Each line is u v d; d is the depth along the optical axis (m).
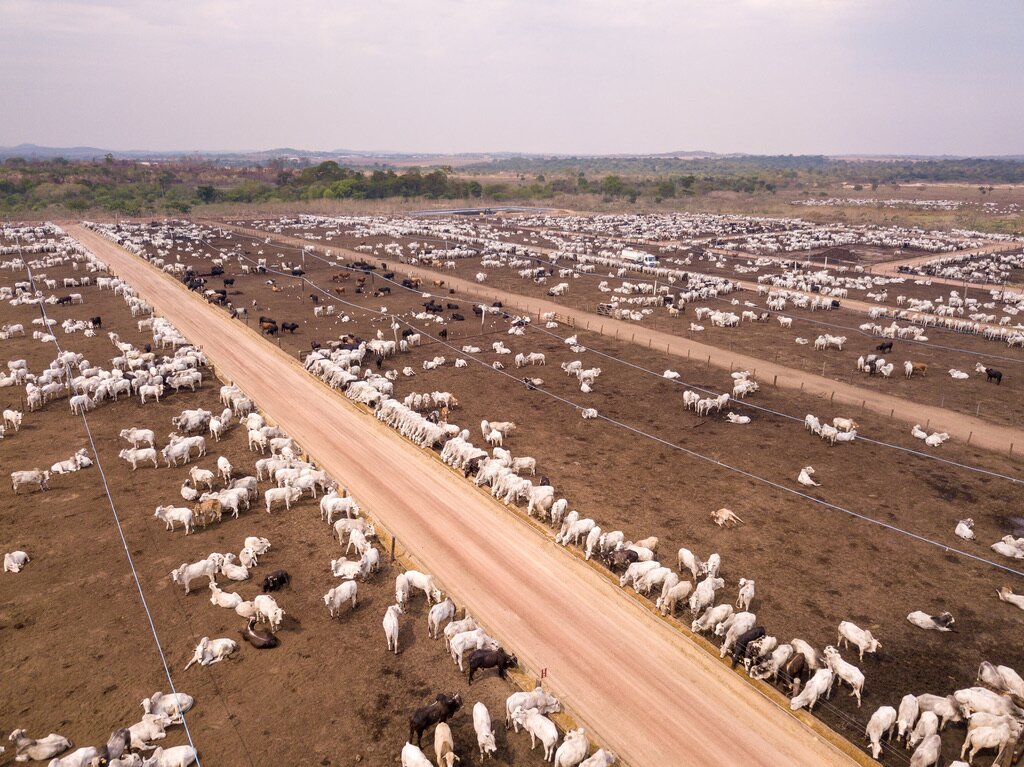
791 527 33.59
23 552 29.22
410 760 19.22
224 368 57.28
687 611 27.20
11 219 180.00
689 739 20.88
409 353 64.31
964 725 21.91
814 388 55.62
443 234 153.12
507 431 44.09
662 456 41.75
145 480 37.44
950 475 39.97
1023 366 62.69
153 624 25.58
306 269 109.62
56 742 19.58
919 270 116.12
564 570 29.78
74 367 56.19
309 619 26.25
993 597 28.36
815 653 23.73
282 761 19.66
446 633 24.81
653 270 110.12
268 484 37.69
